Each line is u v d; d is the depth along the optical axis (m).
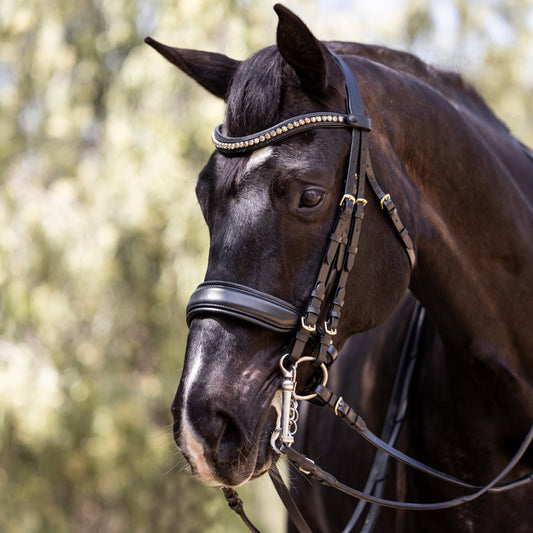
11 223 11.80
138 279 11.91
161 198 11.03
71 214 11.59
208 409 2.66
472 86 3.97
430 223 3.29
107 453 11.59
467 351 3.45
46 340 11.60
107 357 12.09
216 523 12.03
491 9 15.33
